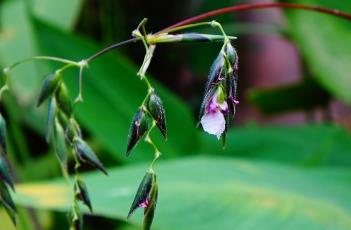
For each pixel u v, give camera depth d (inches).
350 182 34.3
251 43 95.2
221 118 17.9
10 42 48.1
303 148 52.6
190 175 31.9
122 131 44.1
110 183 30.5
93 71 43.0
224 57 18.3
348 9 48.4
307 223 29.6
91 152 20.8
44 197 29.2
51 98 21.0
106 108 43.8
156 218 29.1
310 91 65.0
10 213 20.7
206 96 18.1
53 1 51.4
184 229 28.8
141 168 32.2
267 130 54.7
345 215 30.0
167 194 30.1
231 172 32.9
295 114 92.5
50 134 21.3
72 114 21.0
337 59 50.2
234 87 18.3
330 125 55.4
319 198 31.3
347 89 50.6
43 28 42.1
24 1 50.1
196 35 18.8
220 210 29.7
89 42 42.9
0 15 49.1
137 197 19.5
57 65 42.8
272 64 96.4
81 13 71.1
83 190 21.0
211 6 77.3
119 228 47.0
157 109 19.1
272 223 29.5
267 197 30.5
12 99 50.6
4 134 20.6
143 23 18.9
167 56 81.1
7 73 20.6
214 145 52.3
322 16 49.1
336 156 50.7
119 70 43.4
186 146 45.5
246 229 29.2
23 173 50.9
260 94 65.2
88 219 53.1
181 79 85.1
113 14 68.6
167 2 79.5
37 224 39.6
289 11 50.2
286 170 35.5
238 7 20.7
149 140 19.3
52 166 54.3
